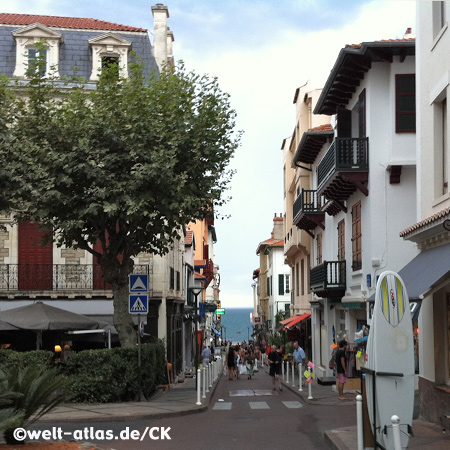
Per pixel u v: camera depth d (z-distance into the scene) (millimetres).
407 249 22125
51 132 20516
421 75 16047
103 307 29281
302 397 22203
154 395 22062
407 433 9938
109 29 32344
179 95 21203
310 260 37906
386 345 10062
